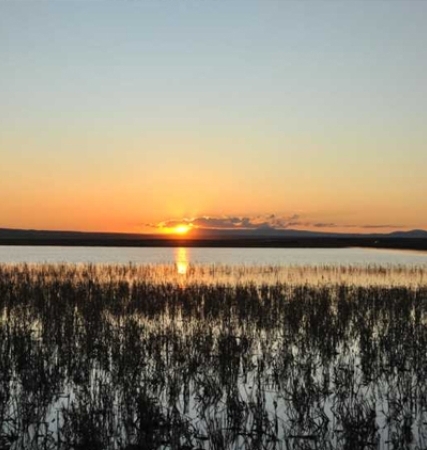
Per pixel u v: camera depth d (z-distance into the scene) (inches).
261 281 1558.8
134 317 932.0
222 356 642.8
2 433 448.1
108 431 453.4
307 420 474.3
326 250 6107.3
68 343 708.7
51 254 4325.8
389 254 4539.9
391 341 727.1
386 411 502.6
